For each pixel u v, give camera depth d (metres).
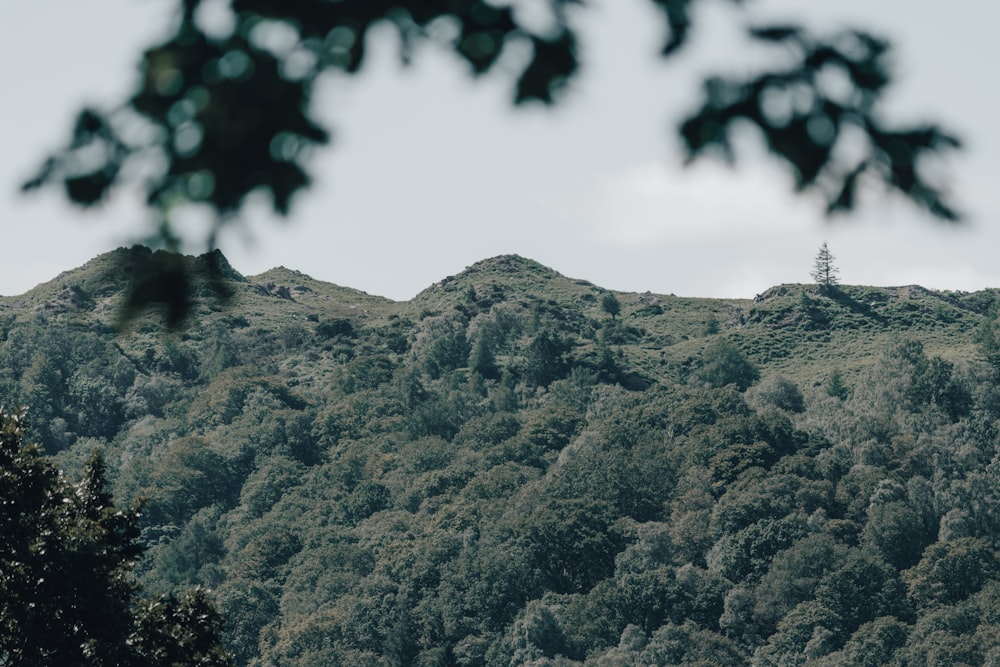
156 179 5.56
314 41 5.72
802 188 5.91
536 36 5.80
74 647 44.22
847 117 5.89
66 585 44.34
